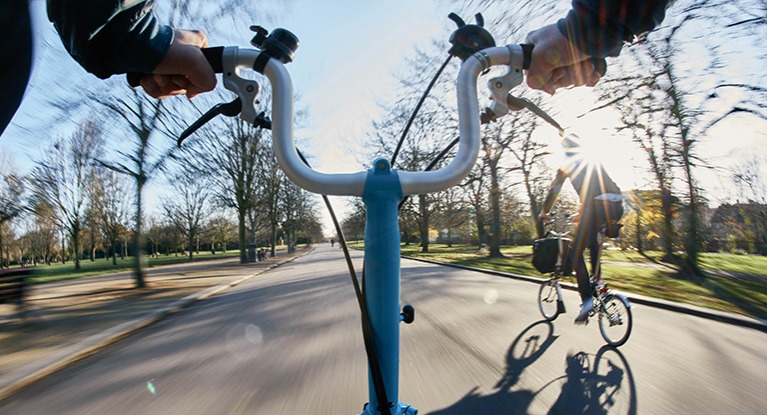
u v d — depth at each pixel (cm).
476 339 495
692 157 1091
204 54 114
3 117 92
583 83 135
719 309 596
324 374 392
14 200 1914
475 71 125
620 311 446
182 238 5644
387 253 108
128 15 96
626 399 312
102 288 1336
